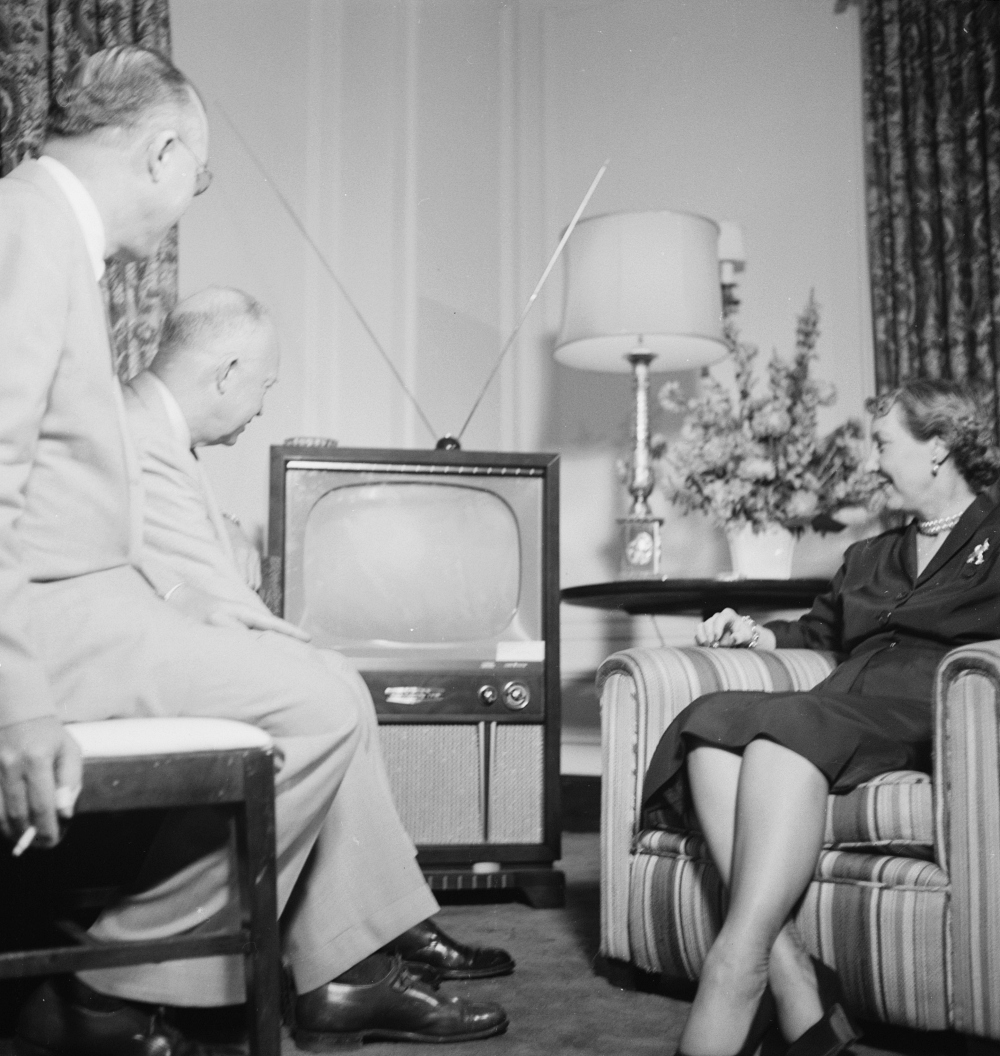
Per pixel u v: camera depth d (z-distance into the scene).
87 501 1.36
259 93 3.47
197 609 1.68
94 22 2.73
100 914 1.51
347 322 3.64
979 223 3.46
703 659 1.98
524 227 4.16
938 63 3.55
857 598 2.03
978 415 1.99
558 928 2.34
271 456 2.44
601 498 4.01
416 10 3.85
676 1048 1.54
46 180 1.36
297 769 1.42
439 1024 1.61
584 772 3.95
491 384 4.05
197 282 3.24
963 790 1.50
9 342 1.23
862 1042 1.61
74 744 1.14
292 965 1.61
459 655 2.50
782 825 1.51
